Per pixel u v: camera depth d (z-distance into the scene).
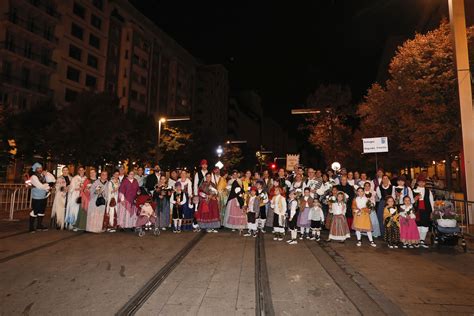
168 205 11.00
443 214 8.74
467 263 7.20
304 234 10.52
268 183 11.96
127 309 4.55
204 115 76.81
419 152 19.83
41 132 26.72
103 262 6.81
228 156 55.56
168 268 6.43
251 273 6.20
